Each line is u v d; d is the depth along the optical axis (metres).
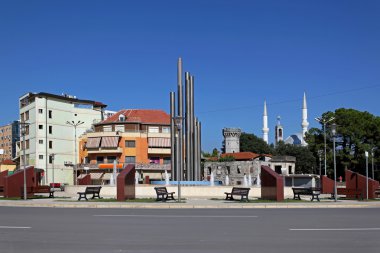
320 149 91.56
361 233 14.57
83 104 102.81
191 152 42.38
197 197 36.22
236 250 11.64
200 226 16.47
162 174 88.69
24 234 14.39
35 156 90.06
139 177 84.69
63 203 28.33
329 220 18.58
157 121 93.12
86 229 15.59
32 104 92.38
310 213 22.25
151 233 14.61
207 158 120.62
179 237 13.77
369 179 35.41
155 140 90.81
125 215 20.97
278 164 109.25
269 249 11.77
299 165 122.62
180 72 42.00
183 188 37.81
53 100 93.69
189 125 42.41
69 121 97.31
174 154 42.28
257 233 14.60
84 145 93.50
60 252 11.40
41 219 19.00
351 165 88.06
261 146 140.38
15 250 11.68
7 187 35.72
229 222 17.81
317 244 12.51
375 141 86.62
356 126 86.50
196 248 11.92
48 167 91.12
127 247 12.07
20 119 98.31
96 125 93.94
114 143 88.12
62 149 94.75
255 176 103.44
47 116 92.06
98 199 32.19
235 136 137.25
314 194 32.38
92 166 88.88
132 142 89.69
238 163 107.00
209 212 22.94
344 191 34.53
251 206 26.91
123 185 31.22
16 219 19.00
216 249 11.78
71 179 94.44
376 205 28.23
